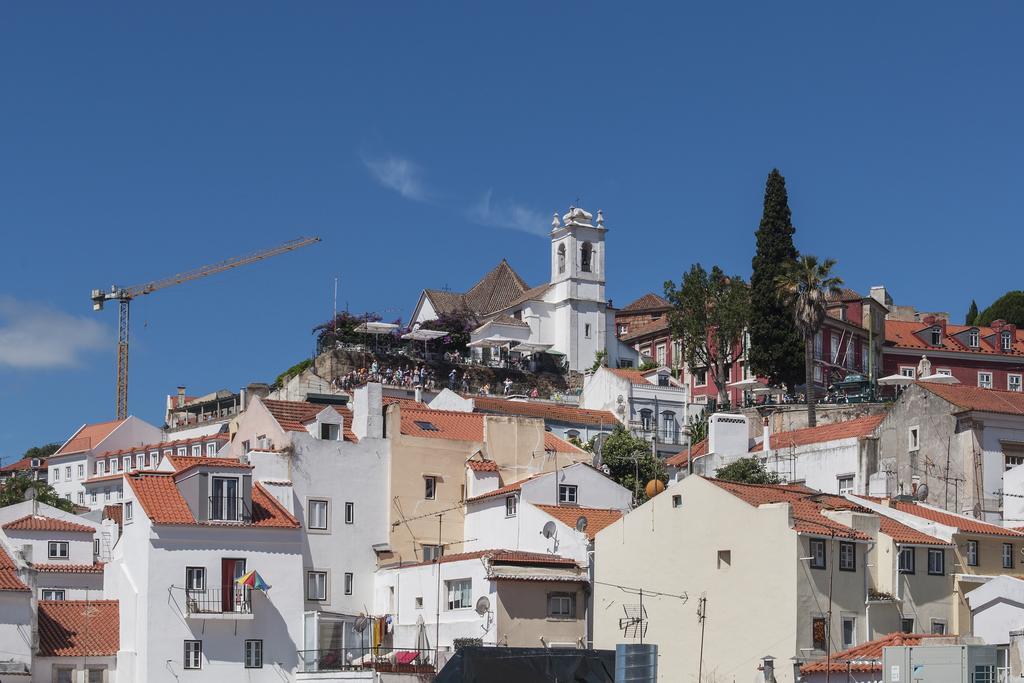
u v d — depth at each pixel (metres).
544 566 76.88
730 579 71.19
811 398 128.50
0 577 73.62
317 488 86.25
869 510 76.44
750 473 97.75
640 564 75.25
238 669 77.19
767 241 142.88
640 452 110.25
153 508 77.69
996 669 57.78
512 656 60.22
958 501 89.88
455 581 78.38
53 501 126.12
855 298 154.12
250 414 92.19
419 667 72.94
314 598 84.69
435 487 89.50
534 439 93.50
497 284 189.00
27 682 72.44
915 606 72.25
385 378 148.12
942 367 157.88
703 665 71.44
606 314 169.12
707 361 145.75
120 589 79.44
